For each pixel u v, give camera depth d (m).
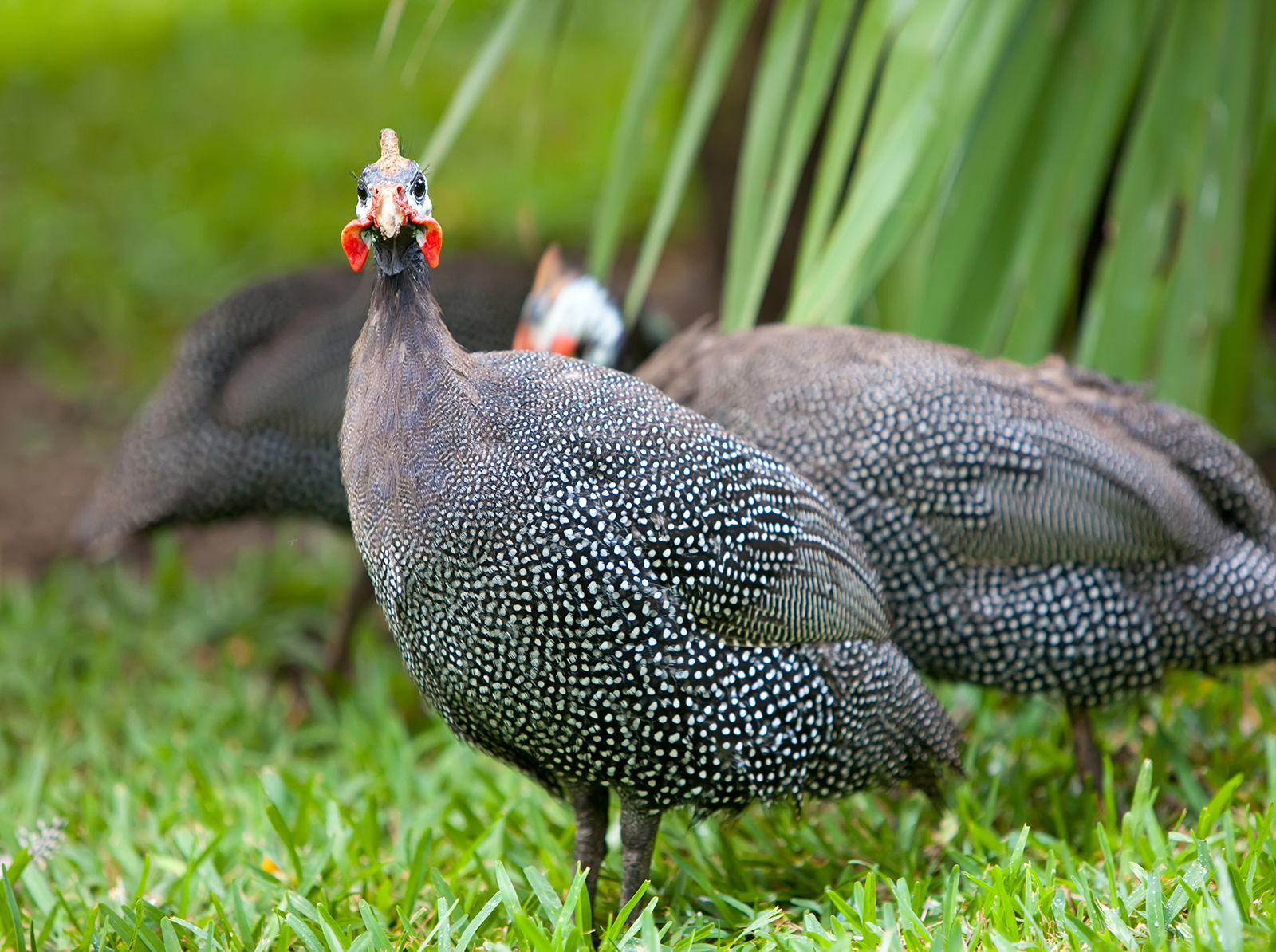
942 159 6.93
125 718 9.08
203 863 6.75
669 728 5.52
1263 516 6.96
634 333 9.58
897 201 6.96
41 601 10.59
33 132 18.28
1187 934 5.30
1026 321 7.43
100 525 9.50
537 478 5.26
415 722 9.28
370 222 5.16
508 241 16.31
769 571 5.62
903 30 6.96
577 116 19.75
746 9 7.76
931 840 6.91
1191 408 7.48
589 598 5.30
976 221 7.42
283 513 9.41
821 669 5.84
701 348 7.40
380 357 5.34
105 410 13.73
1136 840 6.18
